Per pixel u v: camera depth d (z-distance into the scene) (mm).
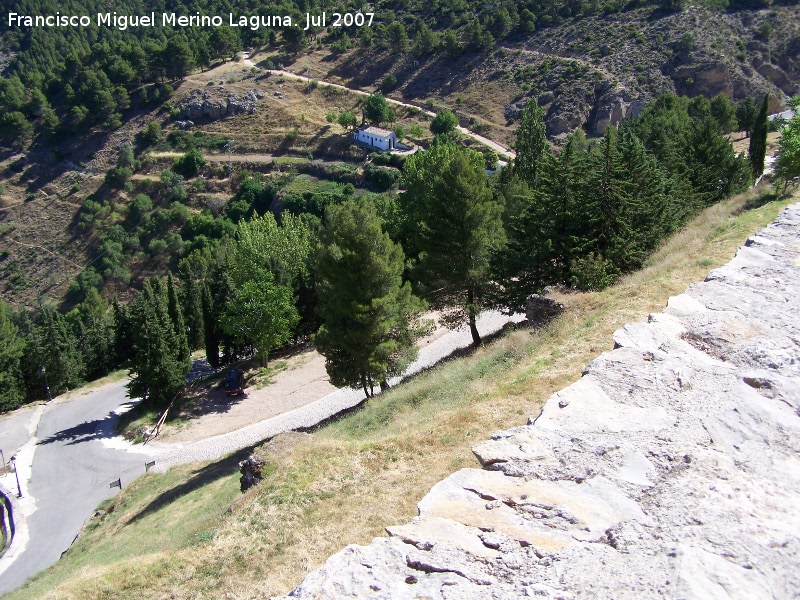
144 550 17016
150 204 99500
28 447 40469
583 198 23750
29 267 97938
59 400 49562
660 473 5832
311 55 129500
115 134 112562
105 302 85125
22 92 124250
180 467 31406
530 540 5348
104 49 128375
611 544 5035
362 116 108750
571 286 21406
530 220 25047
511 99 105500
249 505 13258
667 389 7227
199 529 14961
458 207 26906
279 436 16938
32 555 28484
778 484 5293
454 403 14578
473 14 128250
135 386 42188
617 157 23797
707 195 38312
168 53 117312
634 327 8703
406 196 41969
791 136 29812
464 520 5879
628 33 109125
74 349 54125
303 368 42250
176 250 92125
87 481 34719
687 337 8469
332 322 25688
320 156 101875
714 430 6238
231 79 119875
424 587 5031
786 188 28781
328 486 12484
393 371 26453
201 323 55812
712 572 4215
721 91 97562
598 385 7574
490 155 87938
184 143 108188
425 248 28844
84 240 99438
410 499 11000
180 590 11344
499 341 21500
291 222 49844
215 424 36750
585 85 101312
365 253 24438
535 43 115562
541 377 13133
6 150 113562
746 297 9461
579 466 6230
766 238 12039
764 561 4355
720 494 5227
